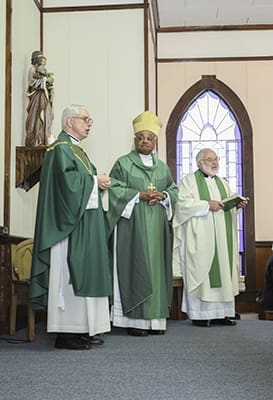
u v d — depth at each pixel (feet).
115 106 19.58
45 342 12.98
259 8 25.27
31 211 18.39
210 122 27.22
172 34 27.27
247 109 27.07
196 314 16.34
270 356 10.77
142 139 15.29
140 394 7.70
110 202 14.61
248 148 26.91
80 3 19.89
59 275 11.94
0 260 13.99
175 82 27.17
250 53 27.14
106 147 19.42
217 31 27.20
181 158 27.12
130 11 19.86
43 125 16.93
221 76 27.14
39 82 16.93
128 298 14.25
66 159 11.90
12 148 16.31
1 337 13.76
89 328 11.71
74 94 19.67
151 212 14.78
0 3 15.79
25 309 16.02
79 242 11.78
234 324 16.63
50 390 8.00
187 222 16.76
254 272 26.43
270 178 26.86
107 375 9.02
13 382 8.55
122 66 19.71
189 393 7.72
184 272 16.84
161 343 12.65
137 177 15.08
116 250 14.62
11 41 16.25
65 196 11.71
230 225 17.15
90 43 19.83
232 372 9.18
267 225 26.71
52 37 19.89
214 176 17.81
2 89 15.83
